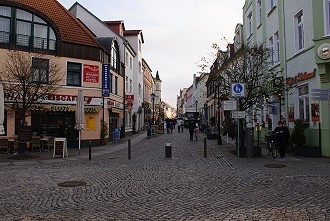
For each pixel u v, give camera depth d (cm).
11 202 746
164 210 663
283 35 1862
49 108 2148
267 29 2169
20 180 1017
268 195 772
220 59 1717
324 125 1421
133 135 3756
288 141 1502
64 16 2459
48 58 2016
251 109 1686
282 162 1312
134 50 4038
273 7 2033
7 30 2097
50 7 2441
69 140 2250
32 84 1627
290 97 1778
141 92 4853
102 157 1653
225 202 717
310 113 1539
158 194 808
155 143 2522
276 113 2028
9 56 1889
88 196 801
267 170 1126
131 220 600
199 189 854
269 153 1549
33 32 2177
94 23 3328
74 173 1148
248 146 1463
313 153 1445
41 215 641
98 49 2444
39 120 2206
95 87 2405
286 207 662
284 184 889
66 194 823
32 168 1286
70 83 2317
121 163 1398
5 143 1891
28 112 2111
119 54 3103
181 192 823
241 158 1466
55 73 1802
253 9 2488
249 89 1568
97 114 2403
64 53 2272
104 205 714
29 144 1761
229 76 1634
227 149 1919
